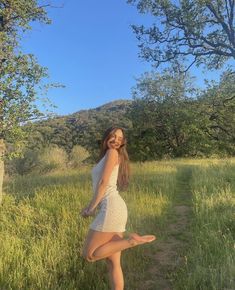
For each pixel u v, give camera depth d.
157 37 22.06
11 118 8.80
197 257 5.82
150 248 6.70
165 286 5.44
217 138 38.81
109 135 4.84
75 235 6.76
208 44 21.53
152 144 39.41
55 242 6.28
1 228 7.48
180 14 20.81
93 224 4.63
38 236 6.92
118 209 4.61
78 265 5.63
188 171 18.14
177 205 10.47
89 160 29.02
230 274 4.90
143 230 7.49
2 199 10.10
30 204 9.64
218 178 13.33
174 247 6.93
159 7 21.08
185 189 13.15
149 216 8.53
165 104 38.56
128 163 4.92
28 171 23.52
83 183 13.08
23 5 9.36
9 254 5.83
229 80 35.91
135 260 6.05
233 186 11.62
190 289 4.91
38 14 9.77
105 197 4.64
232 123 38.16
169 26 21.67
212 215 7.96
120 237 4.67
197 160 29.28
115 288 4.68
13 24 9.52
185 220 8.75
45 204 9.42
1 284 5.11
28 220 7.91
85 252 4.64
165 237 7.35
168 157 38.31
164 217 8.80
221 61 22.50
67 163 26.39
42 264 5.59
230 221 7.44
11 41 9.44
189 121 37.62
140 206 9.28
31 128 9.17
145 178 14.16
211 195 9.65
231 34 20.95
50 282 5.17
